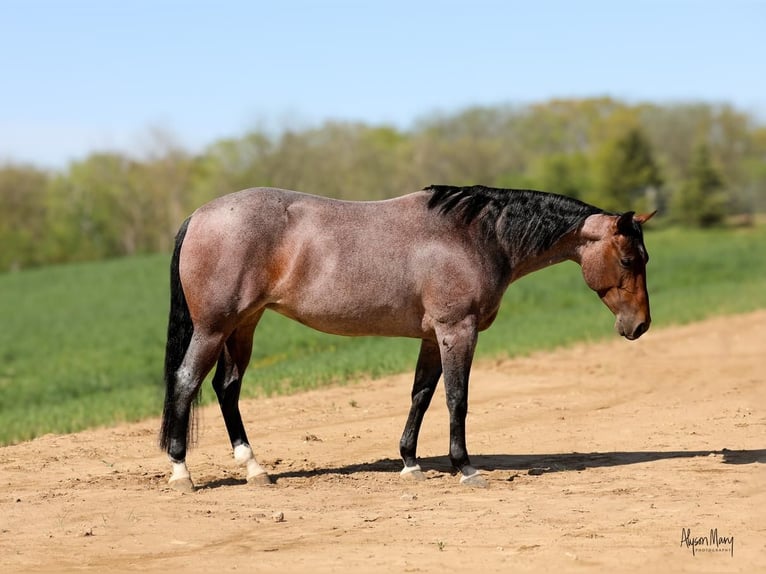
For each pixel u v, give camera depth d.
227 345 11.22
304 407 16.38
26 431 15.92
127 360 32.72
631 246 10.97
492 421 15.03
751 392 17.00
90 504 9.88
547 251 11.20
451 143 120.31
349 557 7.84
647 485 10.32
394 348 24.33
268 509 9.65
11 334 43.91
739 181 133.25
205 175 117.88
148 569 7.68
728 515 8.85
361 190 104.62
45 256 111.94
